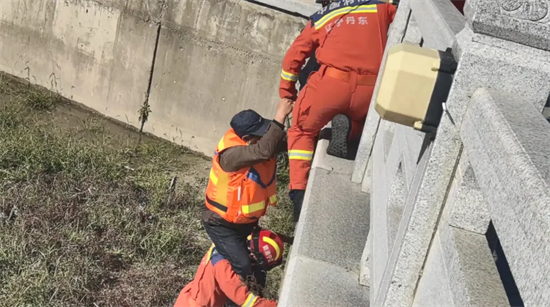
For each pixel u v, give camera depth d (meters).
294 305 2.71
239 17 6.47
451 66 1.70
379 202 2.87
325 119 4.39
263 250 3.97
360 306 2.78
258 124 3.96
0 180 5.55
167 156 6.76
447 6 2.46
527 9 1.51
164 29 6.83
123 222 5.19
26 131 6.47
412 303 1.89
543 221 1.03
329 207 3.61
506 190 1.22
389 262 2.04
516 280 1.10
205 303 3.99
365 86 4.28
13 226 4.93
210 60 6.70
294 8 6.22
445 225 1.70
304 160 4.45
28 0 7.52
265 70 6.50
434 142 1.72
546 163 1.15
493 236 2.15
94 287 4.54
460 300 1.42
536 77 1.55
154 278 4.64
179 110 7.02
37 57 7.66
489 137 1.38
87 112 7.49
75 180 5.70
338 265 3.07
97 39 7.23
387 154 3.18
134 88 7.17
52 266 4.64
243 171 3.91
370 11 4.34
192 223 5.42
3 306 4.21
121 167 6.14
